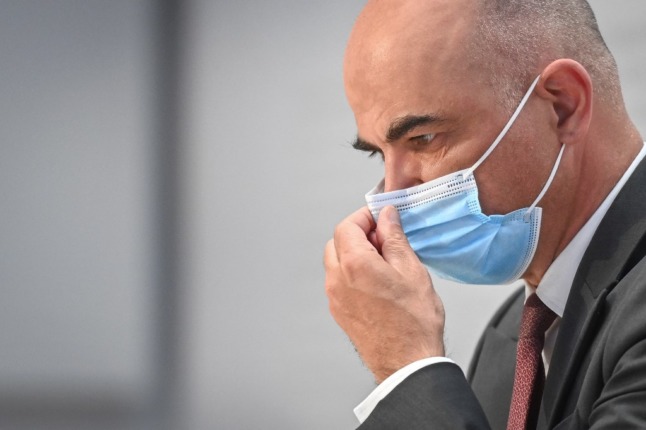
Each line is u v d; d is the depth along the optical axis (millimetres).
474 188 5246
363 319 5062
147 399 11125
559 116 5305
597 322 4906
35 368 11844
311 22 10086
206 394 10562
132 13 11516
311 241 9961
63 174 11852
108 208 11547
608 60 5512
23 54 12156
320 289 9867
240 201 10398
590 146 5336
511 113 5227
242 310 10305
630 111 8117
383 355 4973
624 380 4406
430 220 5348
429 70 5156
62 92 11859
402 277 5051
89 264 11625
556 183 5293
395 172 5387
